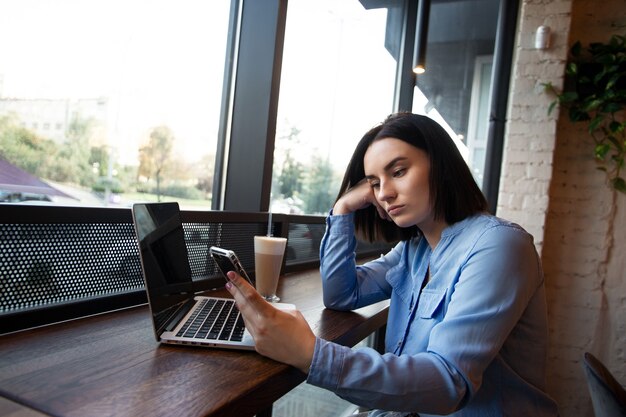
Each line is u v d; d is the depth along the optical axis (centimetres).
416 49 173
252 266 145
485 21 282
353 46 241
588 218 244
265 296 115
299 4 192
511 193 246
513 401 84
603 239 242
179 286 92
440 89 289
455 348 68
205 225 123
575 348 247
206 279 121
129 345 72
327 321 101
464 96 284
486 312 70
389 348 107
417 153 87
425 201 88
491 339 69
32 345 69
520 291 72
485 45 281
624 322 239
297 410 184
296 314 73
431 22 287
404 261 110
